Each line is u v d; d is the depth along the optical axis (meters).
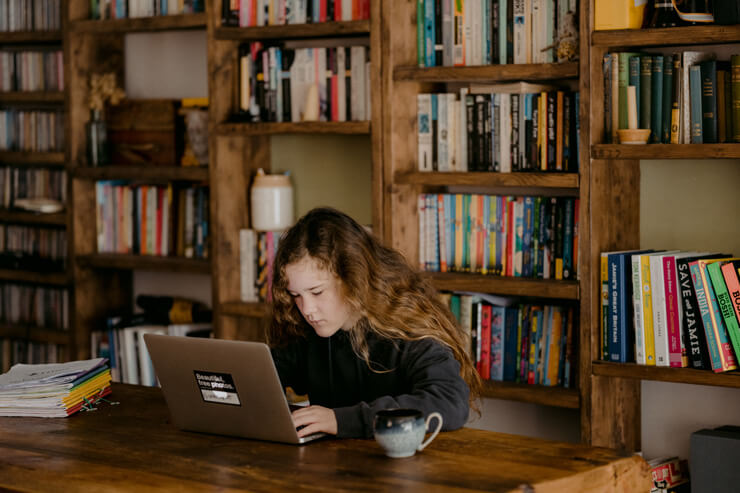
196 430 2.10
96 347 3.96
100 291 4.05
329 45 3.56
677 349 2.71
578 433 3.26
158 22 3.61
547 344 3.03
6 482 1.83
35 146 4.10
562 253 2.99
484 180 3.01
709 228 2.97
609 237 2.92
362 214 3.57
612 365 2.79
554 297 3.00
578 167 2.82
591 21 2.77
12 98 4.08
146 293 4.17
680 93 2.75
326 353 2.34
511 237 3.09
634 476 1.85
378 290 2.18
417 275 2.34
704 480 2.79
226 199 3.56
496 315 3.12
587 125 2.79
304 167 3.70
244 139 3.63
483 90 3.10
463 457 1.85
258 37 3.37
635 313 2.77
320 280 2.13
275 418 1.95
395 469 1.78
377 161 3.17
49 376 2.30
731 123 2.69
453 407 2.00
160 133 3.76
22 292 4.27
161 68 4.00
